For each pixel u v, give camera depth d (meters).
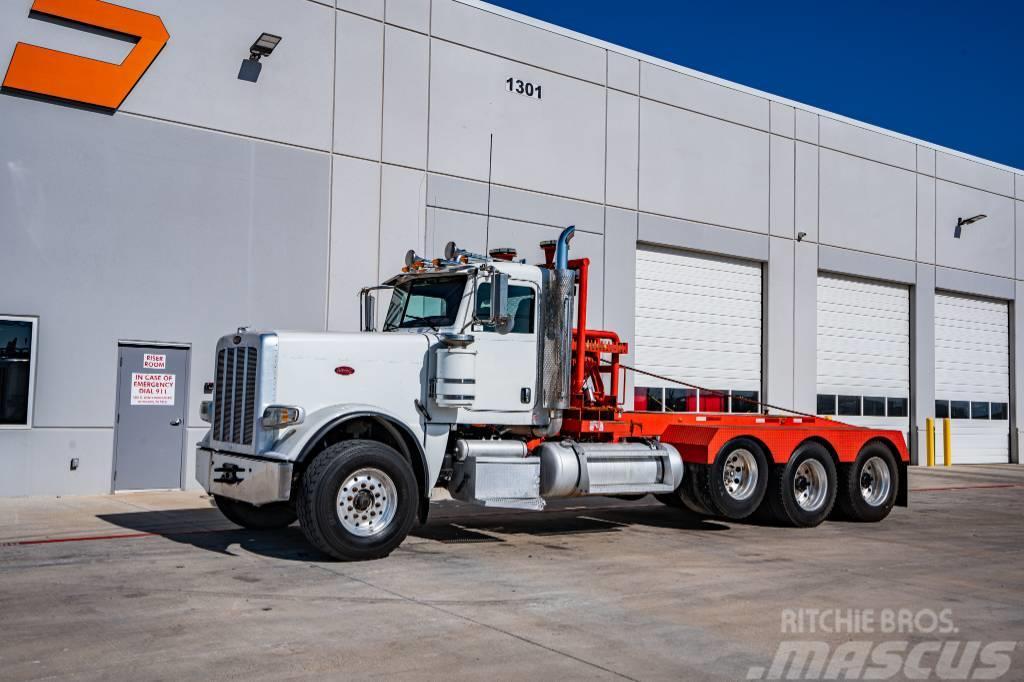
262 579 7.58
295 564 8.24
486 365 9.63
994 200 26.45
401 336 9.38
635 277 18.70
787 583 7.96
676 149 19.39
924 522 12.77
